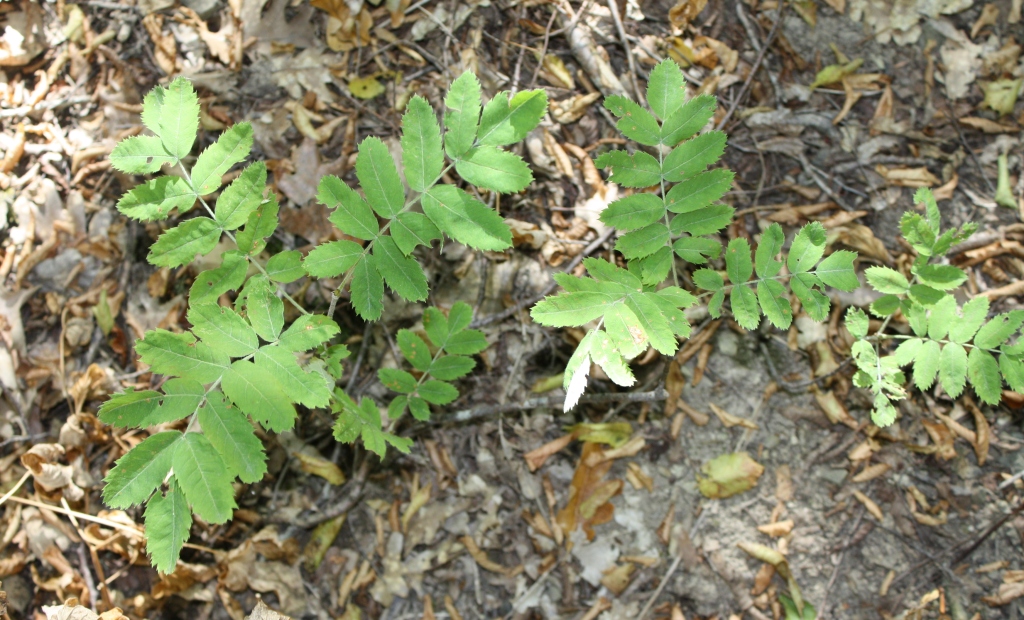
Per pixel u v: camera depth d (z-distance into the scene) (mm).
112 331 745
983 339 630
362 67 781
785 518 730
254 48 782
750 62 788
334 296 611
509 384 748
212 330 560
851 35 795
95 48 776
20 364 738
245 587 720
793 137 778
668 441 743
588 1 785
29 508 720
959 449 737
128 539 716
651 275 616
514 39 785
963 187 771
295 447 738
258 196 584
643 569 725
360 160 578
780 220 763
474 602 722
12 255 749
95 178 761
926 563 721
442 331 660
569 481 739
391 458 740
